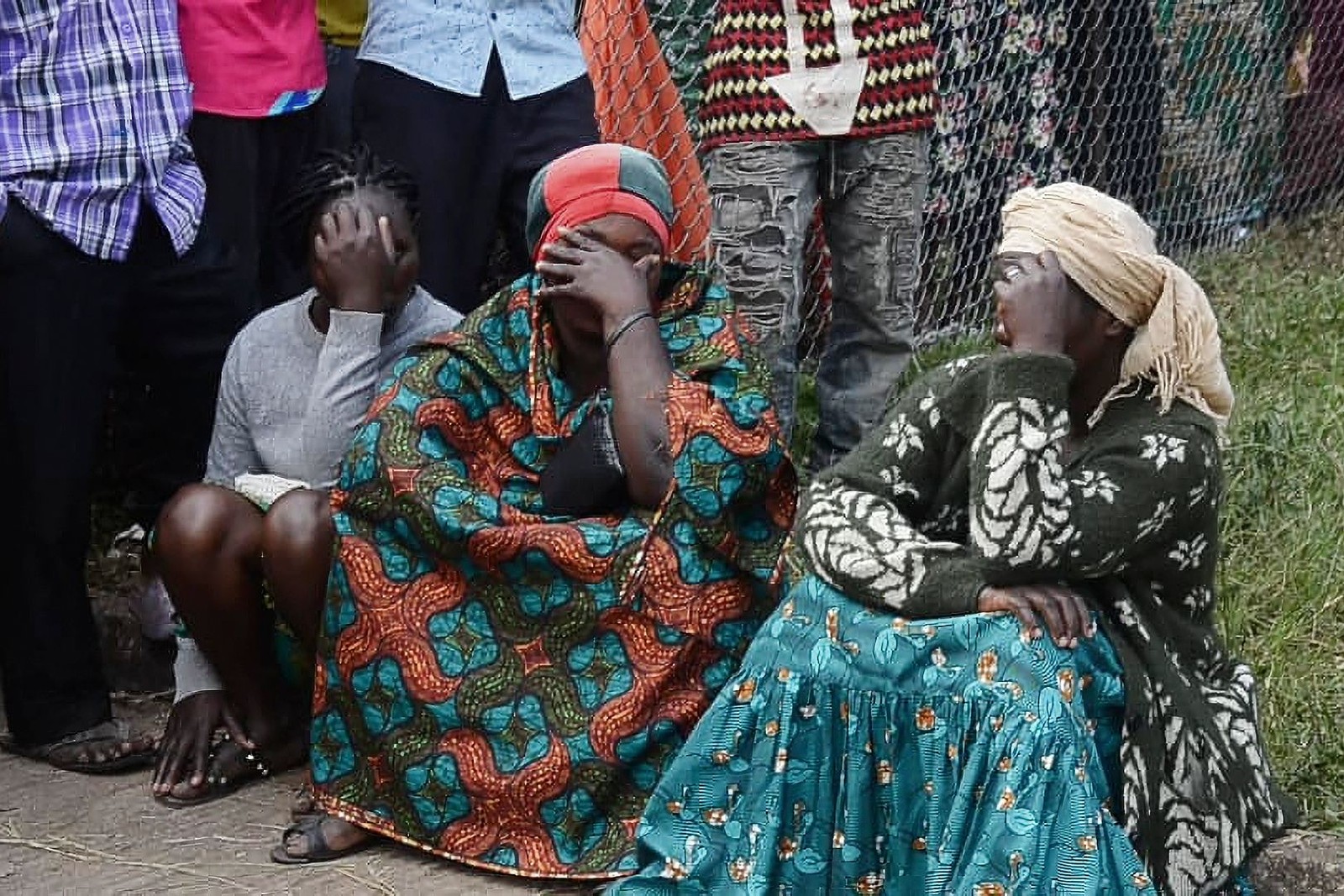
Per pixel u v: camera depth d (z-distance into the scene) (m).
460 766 4.70
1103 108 8.94
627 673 4.65
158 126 5.50
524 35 6.38
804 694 4.12
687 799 4.23
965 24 8.19
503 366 5.03
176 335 5.92
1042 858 3.75
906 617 4.08
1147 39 9.12
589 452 4.82
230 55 6.06
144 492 6.54
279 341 5.46
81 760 5.46
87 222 5.33
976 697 3.91
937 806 3.95
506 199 6.50
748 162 6.37
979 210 8.52
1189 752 4.01
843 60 6.31
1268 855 4.62
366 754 4.84
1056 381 3.97
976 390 4.23
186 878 4.74
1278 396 7.56
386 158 6.37
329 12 7.11
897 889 4.05
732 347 4.88
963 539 4.36
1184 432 4.05
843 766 4.10
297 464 5.38
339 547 4.88
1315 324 8.62
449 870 4.74
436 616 4.80
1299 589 5.98
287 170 6.43
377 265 5.23
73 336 5.37
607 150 5.00
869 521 4.18
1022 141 8.66
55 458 5.38
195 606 5.12
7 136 5.27
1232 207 10.09
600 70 6.86
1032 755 3.81
